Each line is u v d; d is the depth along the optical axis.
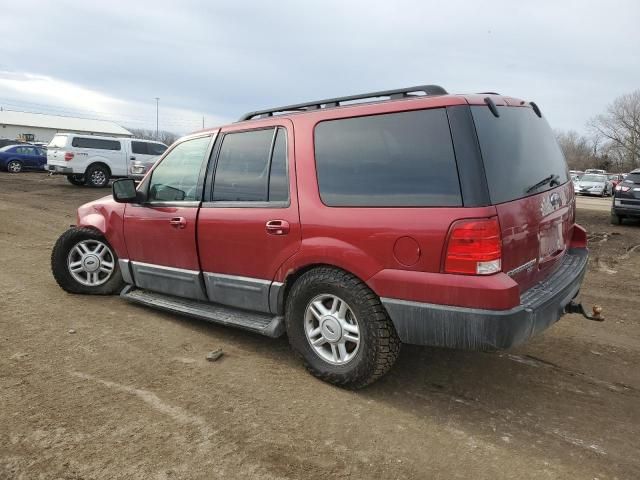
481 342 2.93
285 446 2.88
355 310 3.37
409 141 3.20
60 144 19.72
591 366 4.15
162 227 4.55
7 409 3.16
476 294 2.90
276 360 4.02
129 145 20.86
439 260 3.00
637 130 77.56
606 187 33.12
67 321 4.68
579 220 14.61
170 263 4.57
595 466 2.80
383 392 3.57
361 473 2.68
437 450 2.90
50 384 3.49
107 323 4.68
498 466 2.77
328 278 3.46
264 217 3.79
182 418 3.12
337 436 3.00
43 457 2.71
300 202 3.61
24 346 4.10
